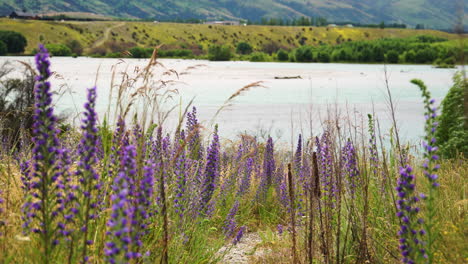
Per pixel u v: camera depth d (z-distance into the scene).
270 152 8.92
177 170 5.59
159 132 5.16
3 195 4.96
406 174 3.54
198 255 5.58
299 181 6.80
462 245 4.25
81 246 3.62
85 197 3.42
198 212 6.06
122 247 2.79
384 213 5.84
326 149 5.61
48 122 3.34
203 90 57.84
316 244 5.40
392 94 57.97
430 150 3.55
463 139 10.66
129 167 3.26
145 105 4.82
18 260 3.89
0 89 15.85
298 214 6.34
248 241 7.22
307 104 43.62
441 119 11.34
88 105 3.31
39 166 3.35
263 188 8.65
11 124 8.56
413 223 3.60
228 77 91.25
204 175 6.48
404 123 29.06
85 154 3.38
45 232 3.43
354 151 5.71
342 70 133.75
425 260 3.60
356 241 5.25
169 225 5.14
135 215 3.30
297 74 108.94
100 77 70.12
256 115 34.69
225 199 7.82
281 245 6.30
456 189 6.79
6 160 6.62
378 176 6.05
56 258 3.77
